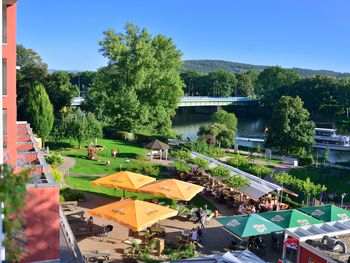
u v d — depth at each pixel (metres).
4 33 20.59
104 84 66.19
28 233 16.98
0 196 7.19
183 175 41.03
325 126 123.69
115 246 24.27
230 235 27.97
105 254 22.05
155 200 32.25
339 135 100.00
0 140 16.14
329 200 42.66
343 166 64.06
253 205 33.38
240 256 19.58
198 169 42.03
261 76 193.12
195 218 29.75
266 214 27.19
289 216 26.44
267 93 158.75
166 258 23.17
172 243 25.53
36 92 52.78
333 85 138.62
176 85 68.69
